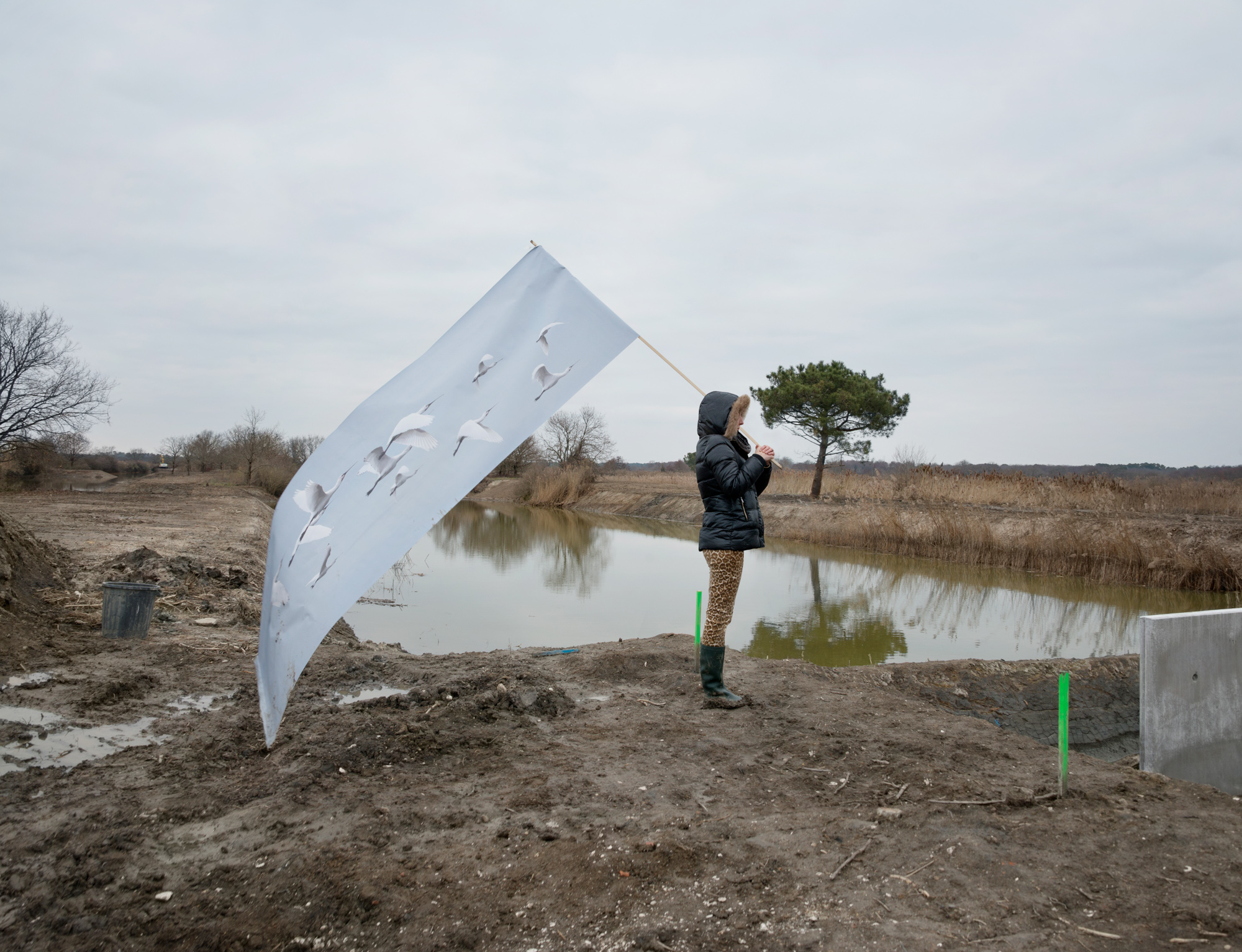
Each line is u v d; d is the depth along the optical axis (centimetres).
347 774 370
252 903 254
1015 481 2384
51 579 746
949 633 1025
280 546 340
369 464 347
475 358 376
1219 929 231
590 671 569
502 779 368
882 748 407
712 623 485
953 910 247
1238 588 1339
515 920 247
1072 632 1041
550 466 5041
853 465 3481
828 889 262
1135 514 1873
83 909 249
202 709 466
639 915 249
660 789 356
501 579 1499
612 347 404
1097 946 225
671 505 3559
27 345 2820
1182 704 404
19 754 377
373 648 708
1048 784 353
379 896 257
